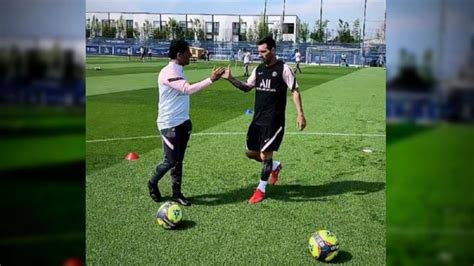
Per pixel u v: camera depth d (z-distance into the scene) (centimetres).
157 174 426
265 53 426
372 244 347
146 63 3027
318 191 479
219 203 439
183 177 525
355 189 486
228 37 5416
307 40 5488
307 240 354
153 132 785
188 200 445
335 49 4266
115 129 811
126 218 394
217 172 546
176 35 5200
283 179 523
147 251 331
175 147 418
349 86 1756
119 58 3828
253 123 446
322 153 649
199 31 5356
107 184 489
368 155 638
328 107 1140
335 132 806
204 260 318
